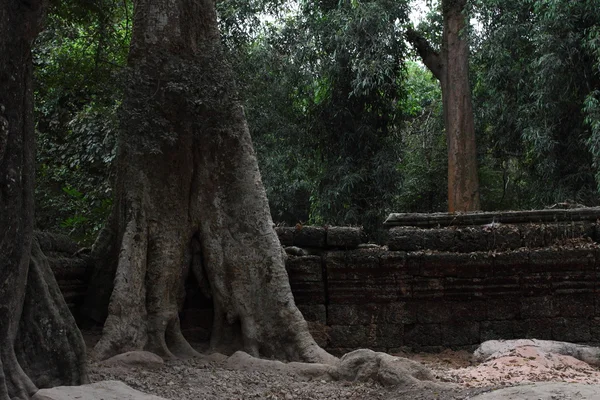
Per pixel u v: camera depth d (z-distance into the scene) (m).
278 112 20.06
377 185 19.44
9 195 5.01
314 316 9.17
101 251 8.59
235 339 8.34
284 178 20.23
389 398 6.06
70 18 11.03
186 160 8.48
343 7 18.88
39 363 5.30
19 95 5.14
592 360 8.00
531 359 7.36
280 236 9.41
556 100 16.80
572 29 16.06
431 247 9.20
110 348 7.54
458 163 18.45
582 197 17.28
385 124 20.14
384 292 9.16
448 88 18.72
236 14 18.61
